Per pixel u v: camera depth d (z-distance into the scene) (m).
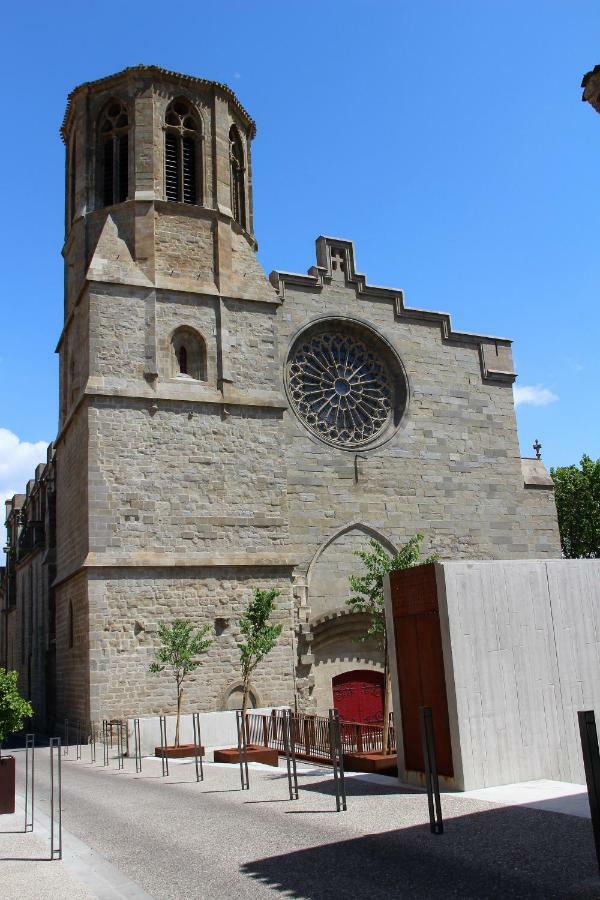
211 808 15.02
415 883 9.16
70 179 39.47
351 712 33.75
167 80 36.50
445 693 15.12
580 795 13.69
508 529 39.25
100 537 29.89
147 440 31.58
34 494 52.53
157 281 33.50
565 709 16.06
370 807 13.84
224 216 35.84
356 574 35.03
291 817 13.52
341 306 38.12
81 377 33.03
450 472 38.53
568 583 16.83
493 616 15.69
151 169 35.06
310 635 33.03
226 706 30.23
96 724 28.22
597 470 55.88
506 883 8.96
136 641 29.41
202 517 31.73
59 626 34.94
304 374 36.69
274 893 9.12
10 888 9.90
